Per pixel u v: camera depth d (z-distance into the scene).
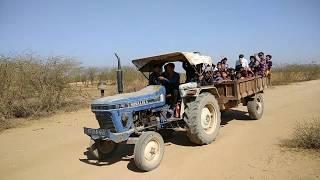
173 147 7.93
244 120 10.60
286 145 7.43
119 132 6.61
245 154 7.05
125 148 8.15
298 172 5.85
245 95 9.68
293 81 27.78
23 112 12.98
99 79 26.11
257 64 12.77
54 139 9.35
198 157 7.08
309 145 7.10
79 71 15.51
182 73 8.96
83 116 12.77
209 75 8.80
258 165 6.34
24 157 7.81
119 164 6.98
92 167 6.90
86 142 8.88
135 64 8.46
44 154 7.97
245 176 5.86
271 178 5.69
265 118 10.78
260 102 10.77
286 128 9.08
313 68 31.58
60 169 6.88
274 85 23.58
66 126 11.07
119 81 7.55
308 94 16.83
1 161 7.60
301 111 11.60
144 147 6.36
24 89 13.20
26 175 6.65
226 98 9.19
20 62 13.34
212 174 6.09
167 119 7.71
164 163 6.84
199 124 7.57
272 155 6.83
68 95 14.78
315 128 7.47
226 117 11.19
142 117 7.25
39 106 13.50
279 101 14.62
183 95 7.69
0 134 10.32
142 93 7.33
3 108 12.05
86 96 17.72
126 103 6.76
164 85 8.01
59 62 14.48
